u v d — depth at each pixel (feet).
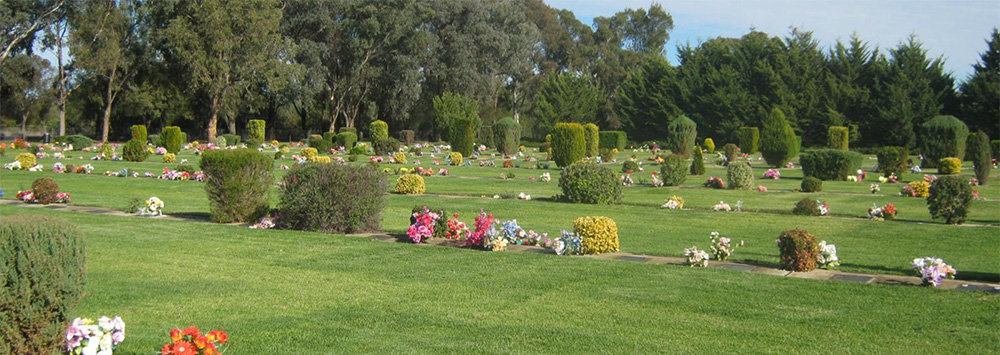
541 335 18.80
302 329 19.13
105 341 15.23
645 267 27.91
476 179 80.53
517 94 270.46
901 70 164.86
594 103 218.79
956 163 93.25
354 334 18.78
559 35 267.80
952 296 23.08
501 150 138.00
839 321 20.24
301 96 187.73
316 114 237.04
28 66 177.58
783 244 27.99
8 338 14.42
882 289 24.09
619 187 56.70
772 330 19.39
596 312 21.20
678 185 75.56
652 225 44.98
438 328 19.44
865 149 163.63
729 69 185.78
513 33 222.48
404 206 54.08
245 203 39.45
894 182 82.02
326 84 202.28
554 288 24.20
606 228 31.60
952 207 45.62
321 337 18.44
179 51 163.32
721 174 94.63
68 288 15.17
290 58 177.88
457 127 131.13
